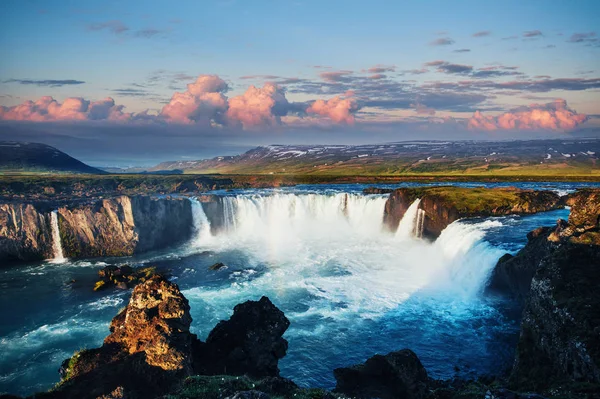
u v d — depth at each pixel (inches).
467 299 1945.1
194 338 1168.8
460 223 2694.4
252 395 668.7
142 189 5369.1
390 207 3572.8
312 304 1984.5
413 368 1117.1
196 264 2773.1
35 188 4714.6
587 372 904.9
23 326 1834.4
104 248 3061.0
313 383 1323.8
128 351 989.8
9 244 2952.8
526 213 3034.0
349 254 2898.6
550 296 1170.6
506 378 1214.9
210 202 3577.8
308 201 3880.4
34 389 1341.0
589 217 1365.7
